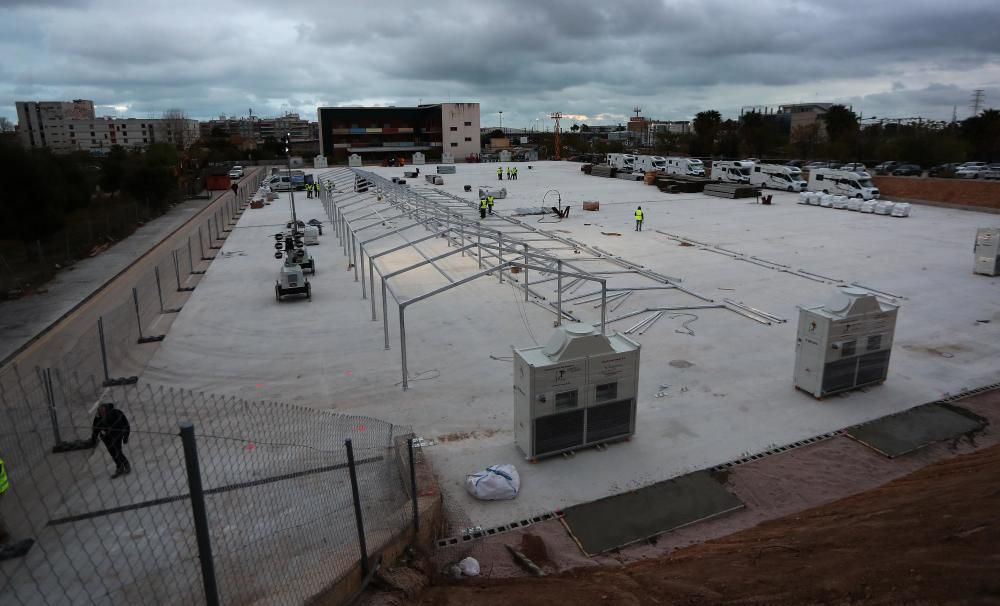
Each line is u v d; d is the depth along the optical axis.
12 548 7.31
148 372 15.82
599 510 9.76
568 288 23.48
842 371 13.61
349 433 10.87
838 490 10.26
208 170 83.69
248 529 7.62
